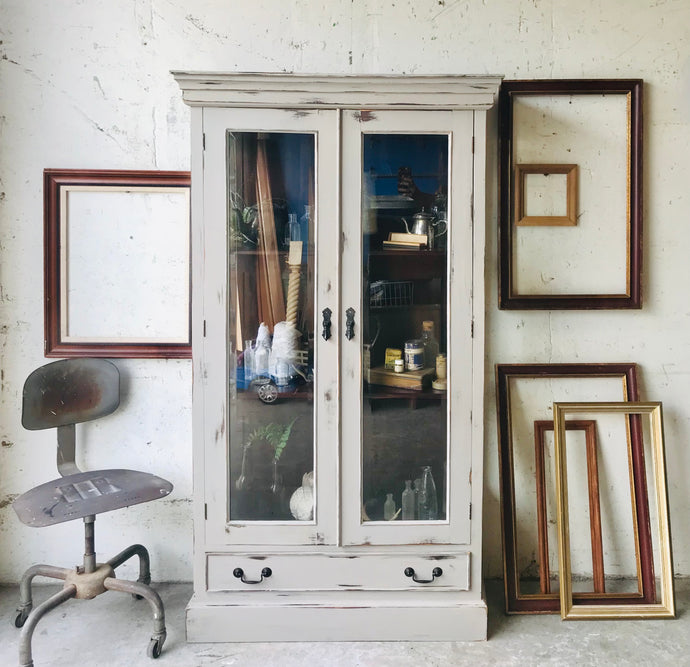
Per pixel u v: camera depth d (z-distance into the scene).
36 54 1.94
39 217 1.97
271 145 1.67
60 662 1.65
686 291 2.02
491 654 1.69
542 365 1.99
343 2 1.95
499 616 1.87
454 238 1.67
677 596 2.00
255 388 1.72
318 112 1.64
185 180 1.96
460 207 1.66
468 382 1.70
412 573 1.72
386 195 1.68
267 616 1.73
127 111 1.96
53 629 1.80
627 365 2.00
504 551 1.92
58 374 1.92
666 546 1.90
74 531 2.05
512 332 2.03
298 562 1.73
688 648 1.71
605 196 1.98
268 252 1.70
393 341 1.71
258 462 1.73
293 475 1.73
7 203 1.96
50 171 1.93
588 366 2.00
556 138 1.96
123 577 2.07
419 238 1.70
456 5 1.95
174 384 2.03
